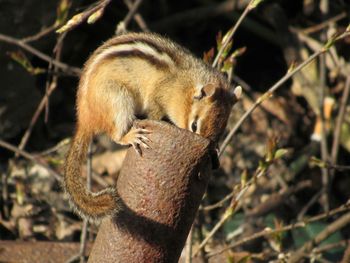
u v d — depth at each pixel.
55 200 14.10
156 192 7.20
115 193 7.38
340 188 15.62
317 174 15.20
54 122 15.34
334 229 11.41
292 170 15.01
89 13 8.84
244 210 14.36
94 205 7.72
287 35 15.94
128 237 7.28
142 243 7.27
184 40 16.97
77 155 9.77
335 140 14.19
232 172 14.92
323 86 14.52
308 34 16.52
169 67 10.09
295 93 16.47
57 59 13.08
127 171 7.36
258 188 14.58
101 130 9.95
